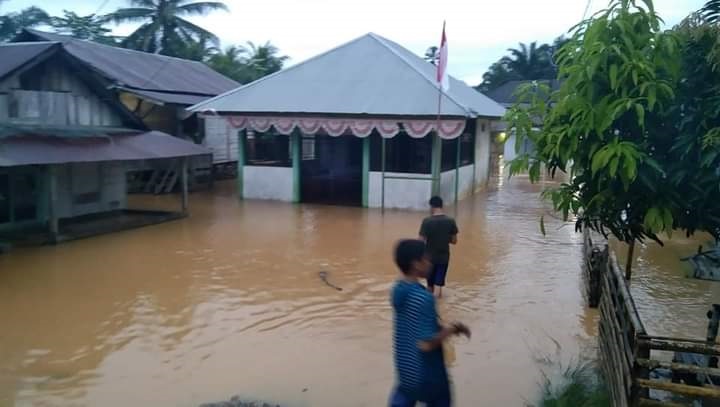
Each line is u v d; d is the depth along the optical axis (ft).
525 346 22.99
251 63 130.72
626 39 11.35
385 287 30.99
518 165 13.32
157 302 28.40
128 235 43.96
